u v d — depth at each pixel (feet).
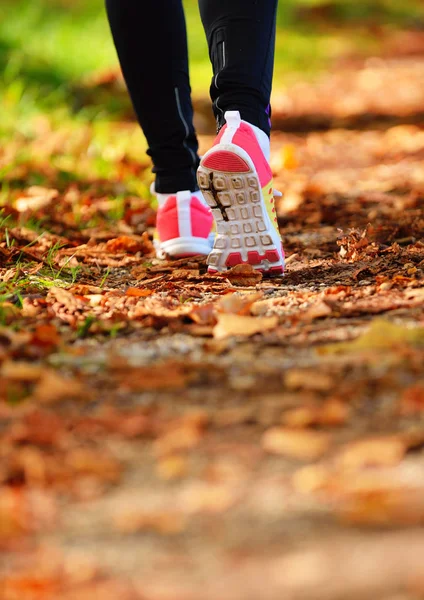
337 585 6.44
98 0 62.80
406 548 6.86
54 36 48.93
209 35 14.97
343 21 74.43
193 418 9.10
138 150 31.86
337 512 7.48
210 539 7.23
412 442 8.47
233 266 15.31
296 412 9.09
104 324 12.47
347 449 8.49
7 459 8.49
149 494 7.93
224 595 6.45
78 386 9.94
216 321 12.41
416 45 68.33
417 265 15.42
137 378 10.20
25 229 19.27
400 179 27.17
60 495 7.98
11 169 25.81
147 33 16.26
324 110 43.01
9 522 7.46
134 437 8.94
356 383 9.82
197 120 38.63
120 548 7.20
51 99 38.52
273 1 14.96
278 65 56.39
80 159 28.91
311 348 11.16
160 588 6.62
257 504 7.67
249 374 10.35
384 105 43.75
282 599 6.34
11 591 6.68
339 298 13.46
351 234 17.01
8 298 13.71
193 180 17.33
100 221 21.88
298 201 24.22
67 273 16.52
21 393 10.06
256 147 14.43
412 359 10.35
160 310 13.08
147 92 16.67
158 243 17.89
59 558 7.09
